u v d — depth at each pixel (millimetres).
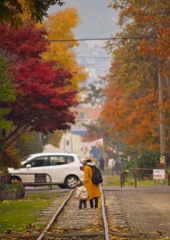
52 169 90250
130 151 139625
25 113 73625
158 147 116000
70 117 78125
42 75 72625
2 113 55000
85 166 54094
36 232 38625
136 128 118812
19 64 71750
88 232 37844
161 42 62438
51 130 78812
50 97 74125
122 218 46406
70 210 53625
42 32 74375
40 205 59812
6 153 72812
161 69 68312
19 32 72312
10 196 67312
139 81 104250
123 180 94750
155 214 49281
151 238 35938
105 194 74188
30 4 35094
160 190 80438
